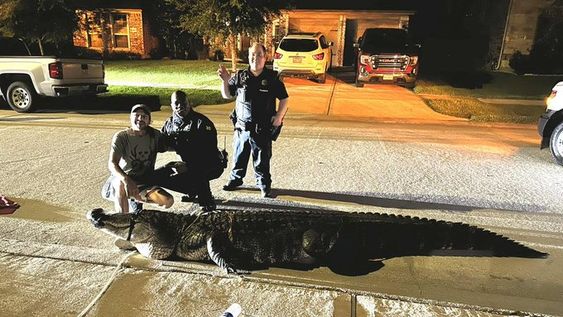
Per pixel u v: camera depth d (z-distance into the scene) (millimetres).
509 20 19203
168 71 19125
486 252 4160
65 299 3258
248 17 14820
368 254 3893
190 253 3779
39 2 14570
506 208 5266
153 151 4473
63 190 5582
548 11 18625
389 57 14555
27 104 11469
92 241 4203
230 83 5188
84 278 3537
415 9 22766
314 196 5539
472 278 3689
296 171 6637
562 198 5637
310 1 22156
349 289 3457
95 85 12250
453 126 10906
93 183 5867
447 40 20828
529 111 12703
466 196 5660
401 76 14680
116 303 3225
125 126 9844
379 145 8516
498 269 3848
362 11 20797
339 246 3783
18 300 3238
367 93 14820
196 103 13023
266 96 5082
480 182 6258
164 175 4637
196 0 15266
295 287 3479
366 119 11539
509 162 7391
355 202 5355
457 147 8500
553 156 7297
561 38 18625
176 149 4629
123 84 16094
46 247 4039
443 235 3969
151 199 4277
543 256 4016
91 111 12000
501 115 12016
